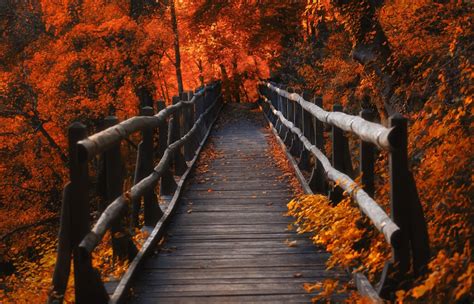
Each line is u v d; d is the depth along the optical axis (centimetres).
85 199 454
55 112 2166
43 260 795
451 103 763
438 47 987
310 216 705
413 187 438
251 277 576
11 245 2059
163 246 691
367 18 1093
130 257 593
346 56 1541
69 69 2275
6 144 2175
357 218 550
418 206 439
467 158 584
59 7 2312
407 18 1070
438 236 529
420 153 717
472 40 837
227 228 769
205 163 1291
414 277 443
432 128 646
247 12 2492
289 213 805
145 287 554
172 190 916
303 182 930
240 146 1577
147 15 2559
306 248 670
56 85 2173
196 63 3678
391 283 448
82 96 2194
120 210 540
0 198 2350
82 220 452
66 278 454
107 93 2353
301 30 2366
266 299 516
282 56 2275
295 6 2361
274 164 1258
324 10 1565
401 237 422
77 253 455
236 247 683
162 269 607
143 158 745
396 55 1028
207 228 771
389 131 429
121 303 500
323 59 1647
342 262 545
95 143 461
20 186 2212
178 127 1088
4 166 2233
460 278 376
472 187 557
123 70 2352
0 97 2183
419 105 953
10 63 2511
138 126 641
